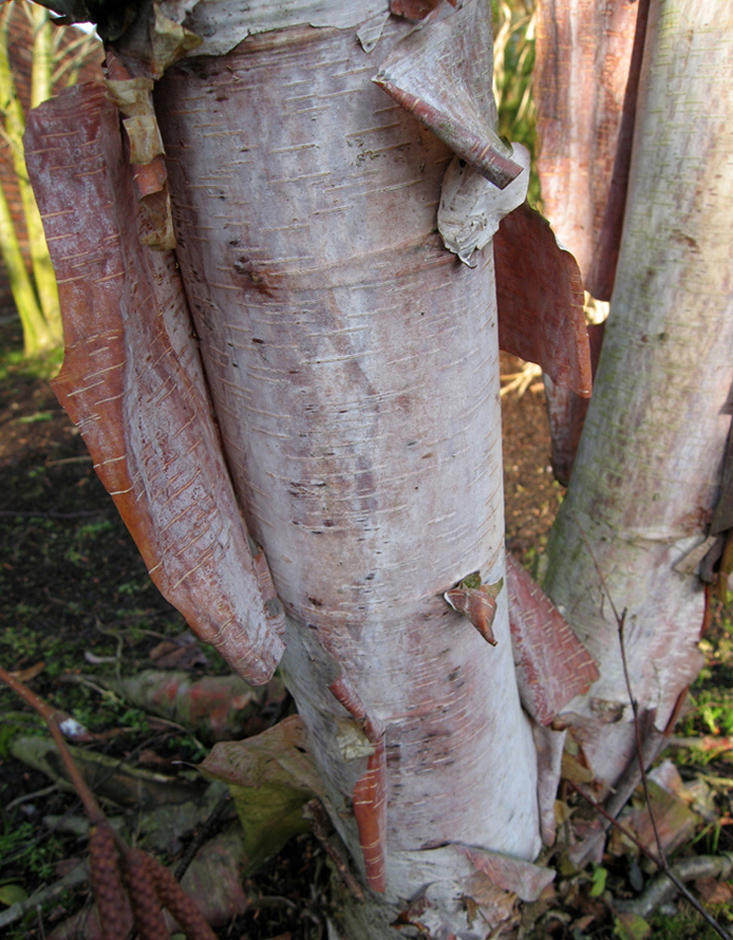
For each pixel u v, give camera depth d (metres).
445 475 0.42
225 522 0.41
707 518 0.62
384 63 0.30
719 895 0.74
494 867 0.59
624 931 0.71
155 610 1.39
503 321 0.49
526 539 1.47
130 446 0.33
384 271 0.36
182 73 0.32
